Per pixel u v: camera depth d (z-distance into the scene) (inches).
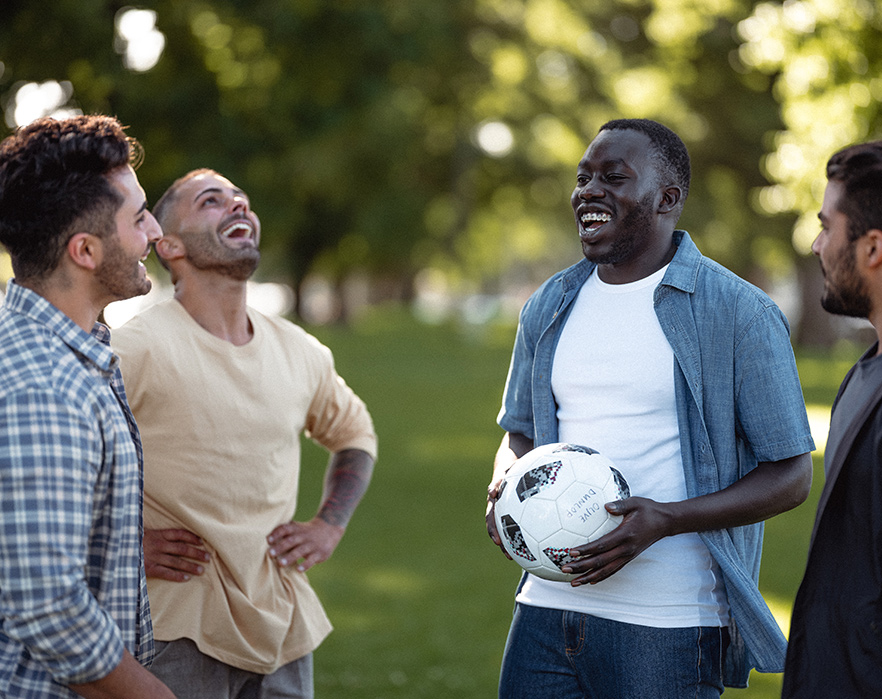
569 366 114.4
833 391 758.5
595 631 109.5
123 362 119.6
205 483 121.2
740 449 110.7
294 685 126.6
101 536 86.4
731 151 1085.8
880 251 86.3
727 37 899.4
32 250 86.4
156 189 541.3
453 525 346.3
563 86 1192.2
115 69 415.2
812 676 87.5
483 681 200.1
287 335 134.8
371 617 244.4
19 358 82.0
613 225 110.0
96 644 80.0
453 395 775.7
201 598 119.8
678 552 108.3
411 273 2020.2
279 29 589.0
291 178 1012.5
